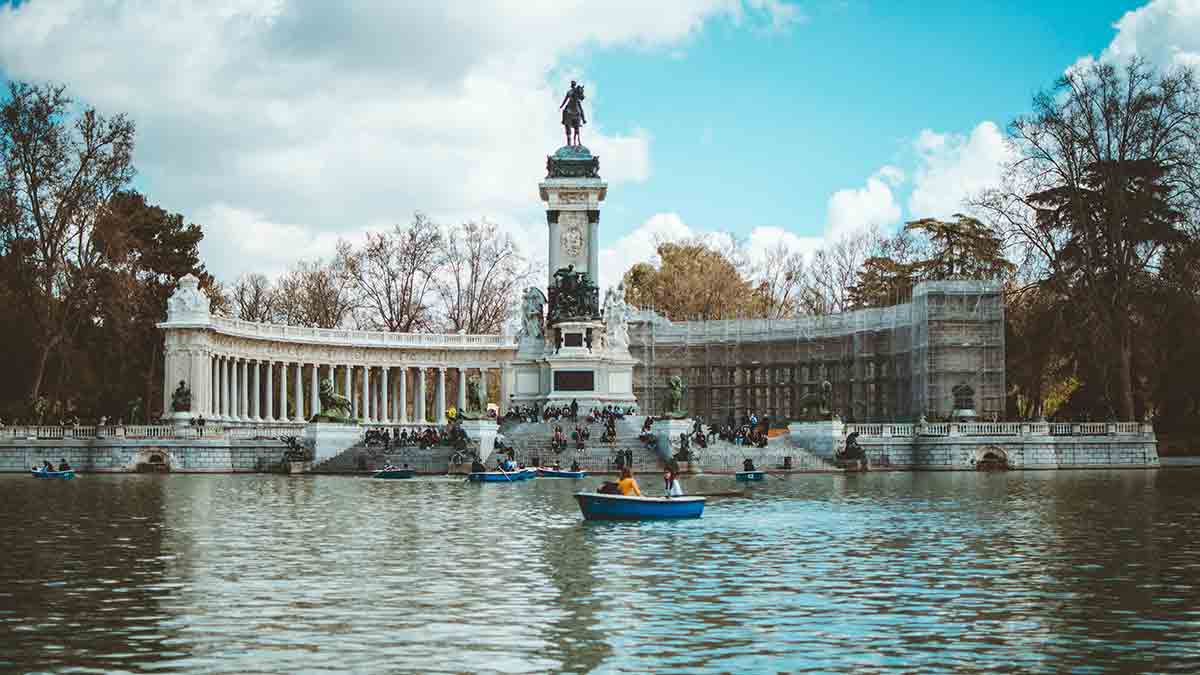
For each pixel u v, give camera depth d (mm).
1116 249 96938
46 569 34469
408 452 91562
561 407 106562
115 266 104500
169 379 109750
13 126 99625
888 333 119375
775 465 91625
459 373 133000
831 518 49750
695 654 23703
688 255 155625
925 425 96438
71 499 61250
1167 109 97312
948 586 31594
